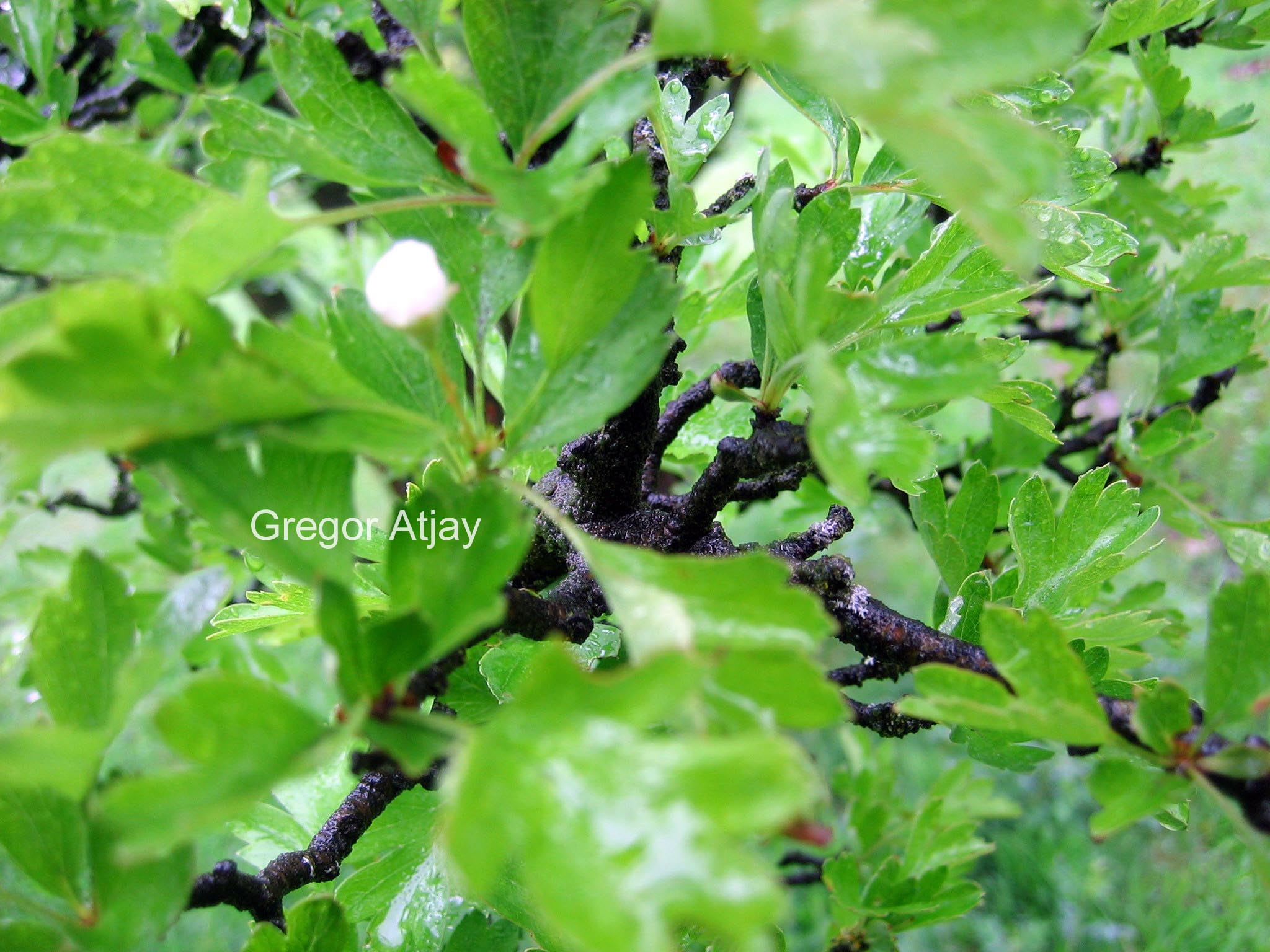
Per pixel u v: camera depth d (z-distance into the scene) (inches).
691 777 7.0
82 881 8.7
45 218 8.0
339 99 9.1
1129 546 11.3
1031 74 7.1
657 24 7.4
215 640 17.9
